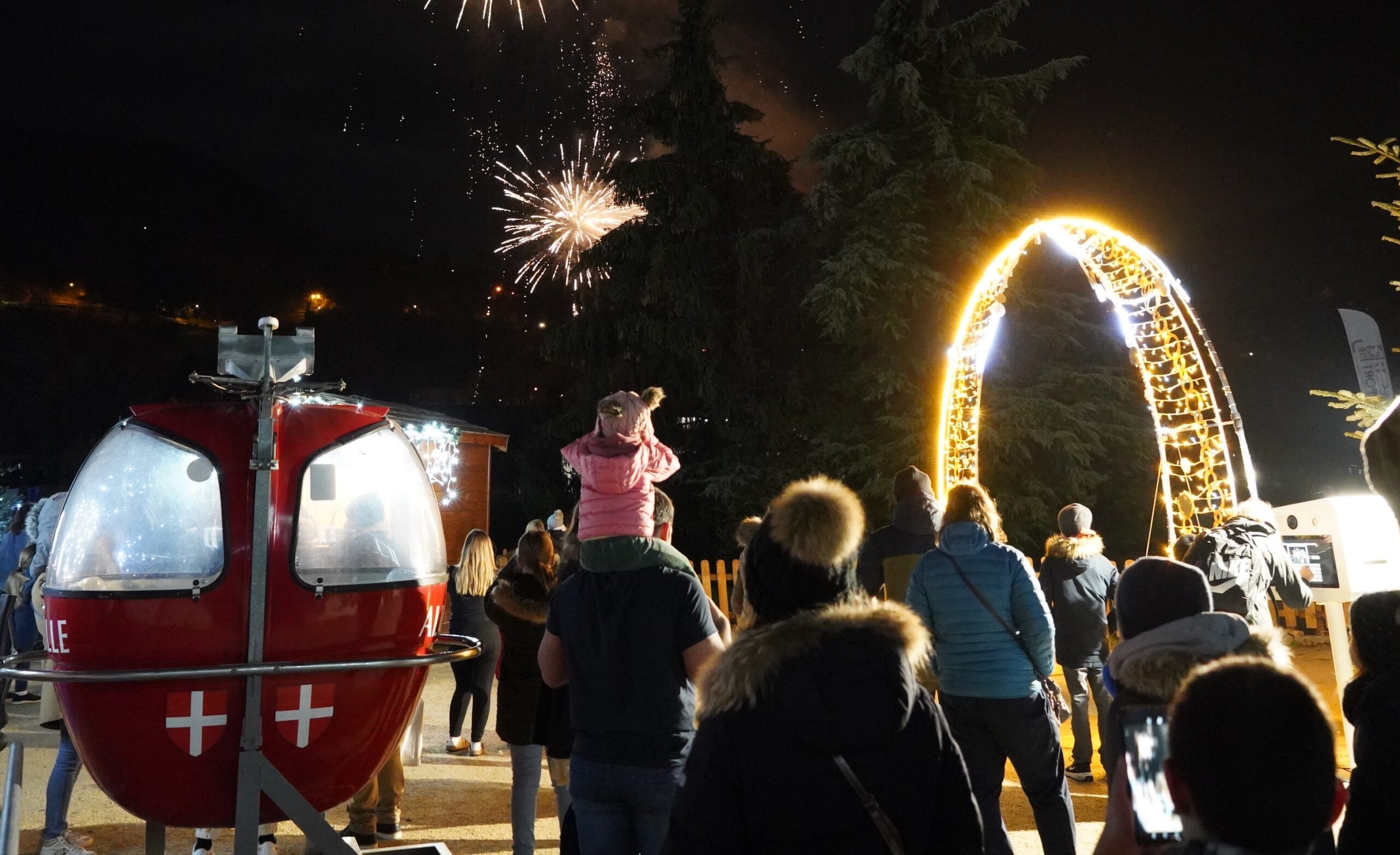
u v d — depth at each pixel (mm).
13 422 46375
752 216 21672
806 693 1854
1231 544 5086
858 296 17625
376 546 3746
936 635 4355
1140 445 18188
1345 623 5965
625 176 21438
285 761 3381
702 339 20812
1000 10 18500
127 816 6195
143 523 3498
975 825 1976
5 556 8594
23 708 5340
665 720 3174
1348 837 2121
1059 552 6828
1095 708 8688
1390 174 6125
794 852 1845
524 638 4848
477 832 5859
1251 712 1415
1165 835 1902
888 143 18406
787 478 19219
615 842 3211
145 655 3264
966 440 10023
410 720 3758
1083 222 7578
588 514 3416
